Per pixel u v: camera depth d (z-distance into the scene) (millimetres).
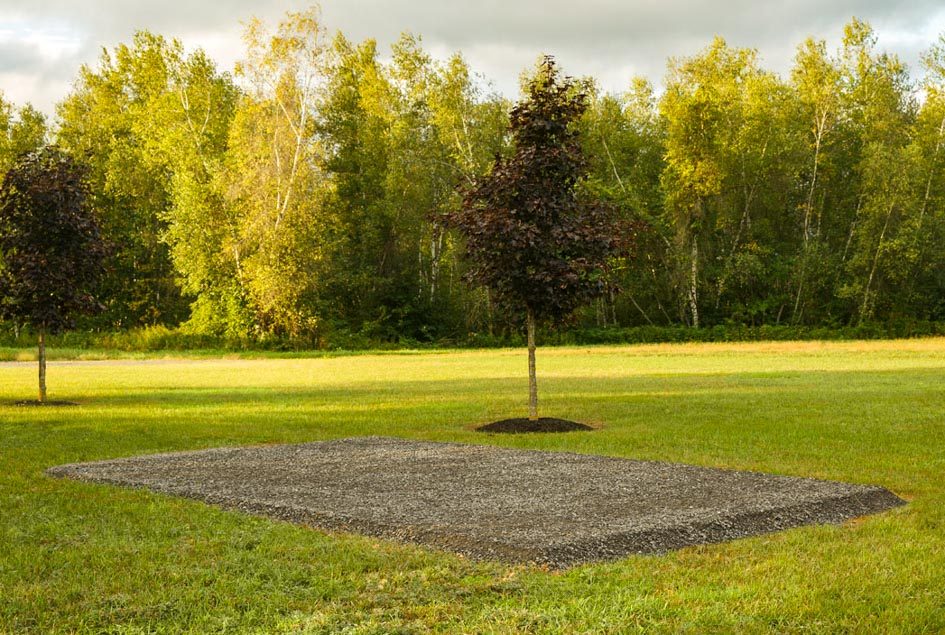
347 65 62438
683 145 55625
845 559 6703
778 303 60625
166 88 55812
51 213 20469
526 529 7406
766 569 6441
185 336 53594
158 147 54000
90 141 61562
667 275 61031
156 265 63594
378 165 60594
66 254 20984
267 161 50125
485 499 8844
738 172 58844
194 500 9164
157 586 6129
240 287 52656
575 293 15789
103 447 13664
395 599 5824
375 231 59312
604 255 15961
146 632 5270
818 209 62500
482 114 56031
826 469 11062
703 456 12219
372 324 58812
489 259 15766
